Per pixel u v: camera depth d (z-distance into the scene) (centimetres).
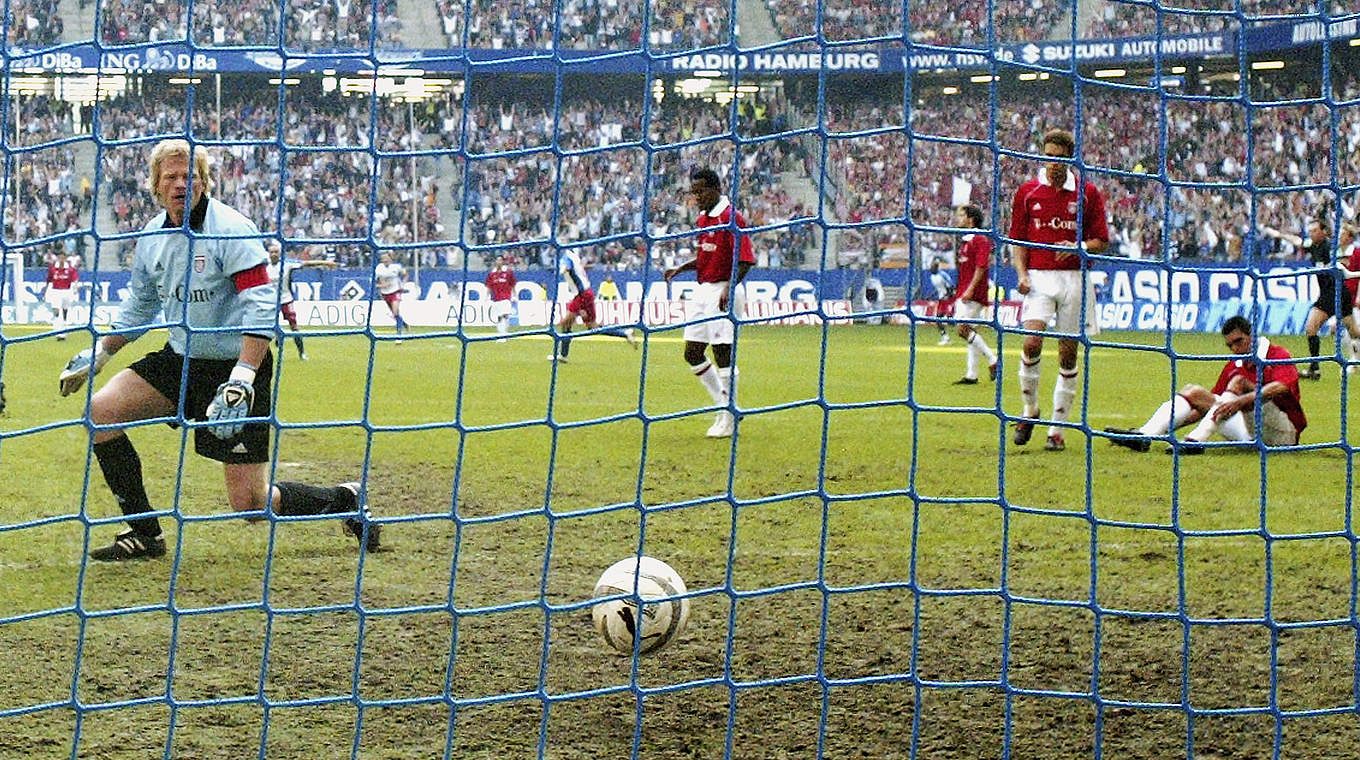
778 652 476
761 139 424
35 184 3206
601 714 414
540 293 3206
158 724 396
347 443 1003
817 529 688
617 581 443
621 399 1369
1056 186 991
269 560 388
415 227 3141
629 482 838
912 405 411
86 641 473
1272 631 398
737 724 407
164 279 573
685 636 494
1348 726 410
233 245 563
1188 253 2916
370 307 406
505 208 3381
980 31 3222
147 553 603
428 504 761
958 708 423
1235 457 941
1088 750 390
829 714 417
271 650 469
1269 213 2861
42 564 589
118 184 3253
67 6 3250
